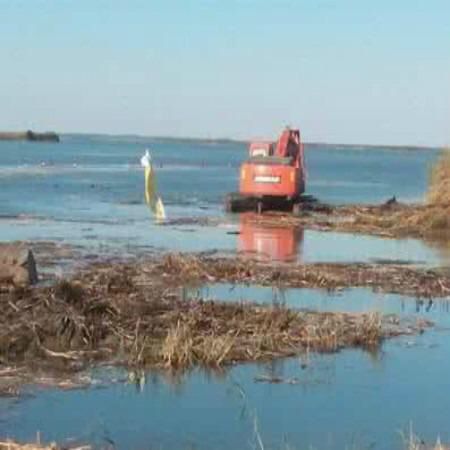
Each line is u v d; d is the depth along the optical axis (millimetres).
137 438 13891
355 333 20578
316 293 26438
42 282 24656
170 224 47500
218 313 21438
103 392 16141
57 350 18188
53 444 12852
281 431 14430
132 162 159625
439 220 46562
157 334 19344
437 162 53531
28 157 167500
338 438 14148
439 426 14844
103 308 20625
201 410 15367
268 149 57719
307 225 47938
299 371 17922
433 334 21359
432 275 30078
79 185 84688
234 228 45844
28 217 50406
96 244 37281
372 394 16531
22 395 15758
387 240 42344
